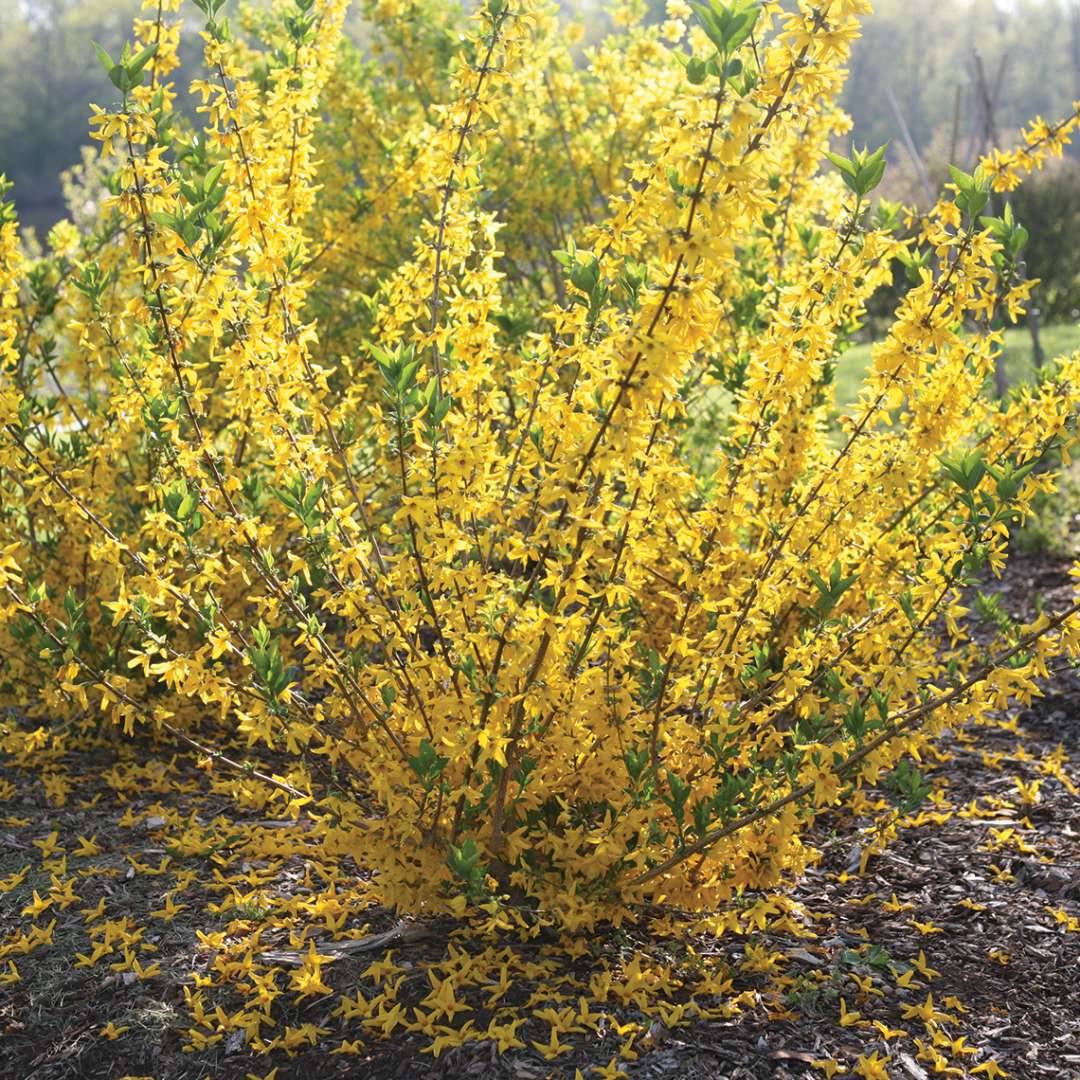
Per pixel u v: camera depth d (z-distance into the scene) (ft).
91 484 13.32
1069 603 19.90
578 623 8.99
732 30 7.16
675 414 9.12
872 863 12.01
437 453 8.97
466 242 10.44
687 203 7.57
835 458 11.56
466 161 10.48
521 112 22.22
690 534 9.91
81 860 11.69
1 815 12.67
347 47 21.27
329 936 10.18
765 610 11.04
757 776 10.00
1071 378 10.87
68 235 16.02
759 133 7.98
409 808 9.93
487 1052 8.55
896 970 9.85
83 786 13.48
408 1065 8.48
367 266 19.97
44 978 9.62
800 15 7.80
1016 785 13.85
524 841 9.75
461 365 10.44
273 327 9.98
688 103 7.31
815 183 16.21
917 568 11.57
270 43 21.38
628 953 9.90
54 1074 8.56
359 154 20.97
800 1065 8.54
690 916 10.43
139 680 14.26
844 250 9.78
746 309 14.97
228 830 12.07
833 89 8.07
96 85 186.60
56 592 14.51
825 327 9.68
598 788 10.12
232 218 9.70
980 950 10.31
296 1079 8.43
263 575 10.16
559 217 23.07
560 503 9.77
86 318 13.19
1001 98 198.08
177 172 9.49
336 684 10.51
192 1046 8.75
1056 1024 9.21
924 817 12.87
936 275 10.19
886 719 9.29
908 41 198.49
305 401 10.87
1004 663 9.34
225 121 9.86
